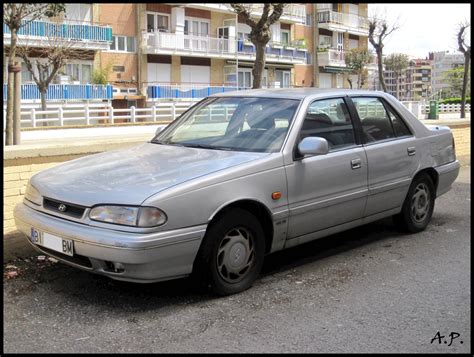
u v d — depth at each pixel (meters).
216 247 4.21
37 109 29.56
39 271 4.86
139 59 36.28
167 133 5.65
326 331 3.81
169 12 37.75
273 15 17.33
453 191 9.23
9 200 5.31
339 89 5.78
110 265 3.92
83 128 26.62
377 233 6.41
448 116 41.78
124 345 3.56
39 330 3.75
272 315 4.05
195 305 4.20
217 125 5.40
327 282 4.77
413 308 4.23
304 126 5.03
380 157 5.66
